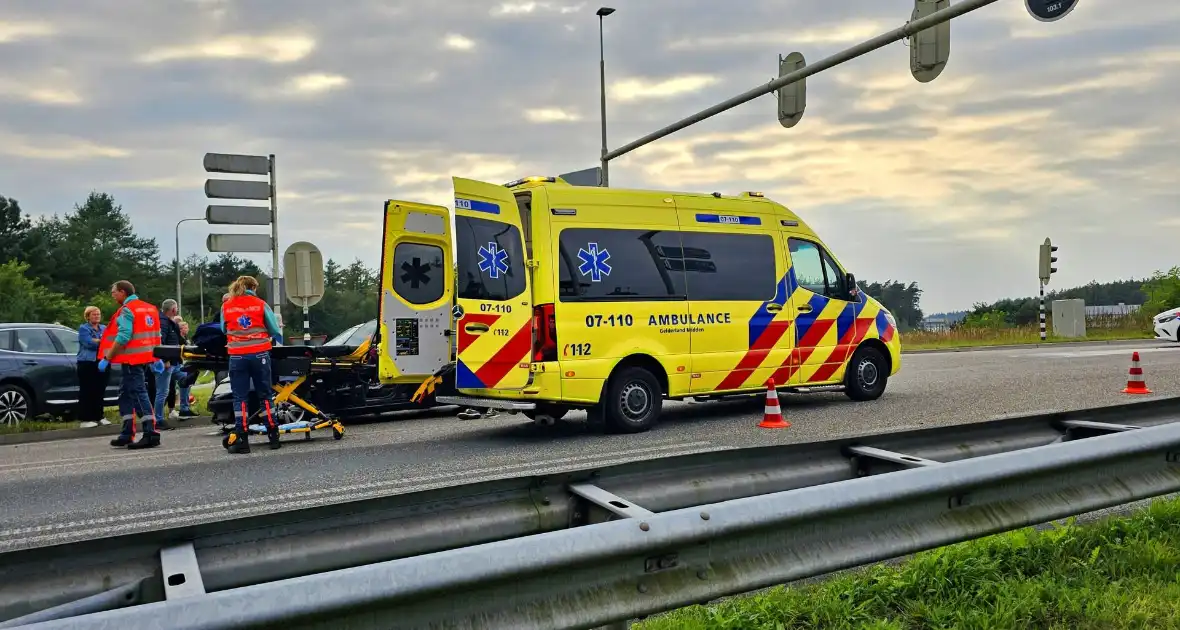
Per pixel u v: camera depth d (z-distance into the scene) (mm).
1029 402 10695
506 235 8906
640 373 9422
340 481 7250
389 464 8016
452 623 2396
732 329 10062
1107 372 14680
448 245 11570
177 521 6035
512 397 8859
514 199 9000
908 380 14398
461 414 11148
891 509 3219
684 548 2771
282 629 2137
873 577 3742
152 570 2578
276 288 15156
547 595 2549
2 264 61500
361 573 2260
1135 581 3684
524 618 2492
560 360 8914
